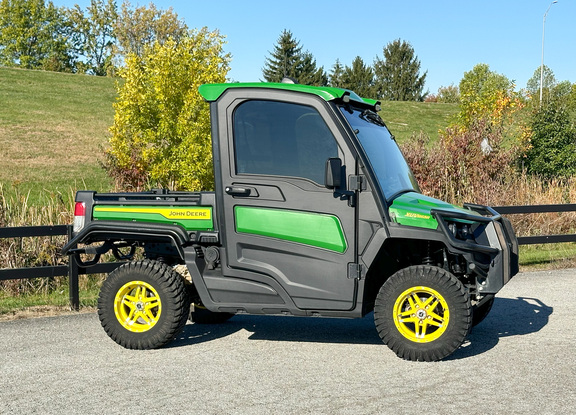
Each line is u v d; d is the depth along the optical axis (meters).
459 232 5.43
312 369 5.14
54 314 7.64
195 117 15.38
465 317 5.18
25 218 10.36
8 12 84.12
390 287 5.34
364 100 6.15
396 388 4.62
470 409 4.18
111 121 37.09
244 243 5.55
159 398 4.46
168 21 63.72
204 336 6.35
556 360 5.33
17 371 5.20
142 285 5.80
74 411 4.23
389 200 5.35
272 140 5.49
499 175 15.90
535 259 11.45
